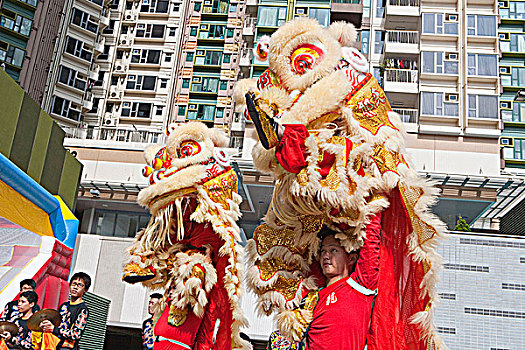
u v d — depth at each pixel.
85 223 27.97
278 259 3.11
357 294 2.83
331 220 3.03
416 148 27.98
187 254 3.80
